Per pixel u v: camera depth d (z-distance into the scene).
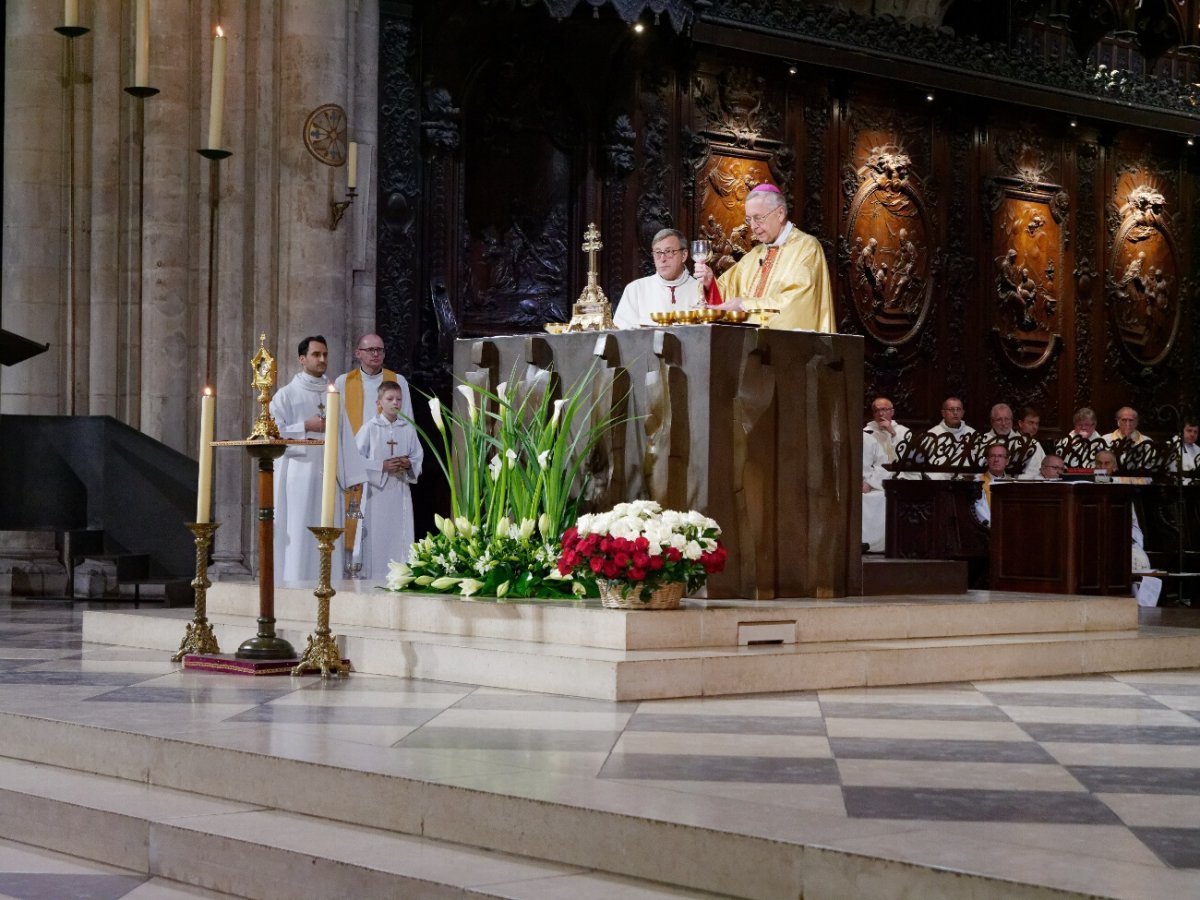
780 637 7.06
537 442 7.73
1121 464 14.02
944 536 12.32
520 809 4.32
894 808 4.26
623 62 15.64
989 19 18.88
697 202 16.45
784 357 7.69
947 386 18.42
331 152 13.30
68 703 6.16
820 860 3.73
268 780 4.98
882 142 17.95
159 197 13.03
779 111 17.09
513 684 6.59
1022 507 11.20
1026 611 7.94
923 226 18.22
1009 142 19.00
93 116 13.19
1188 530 14.27
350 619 7.75
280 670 7.05
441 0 14.61
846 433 7.86
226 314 13.16
